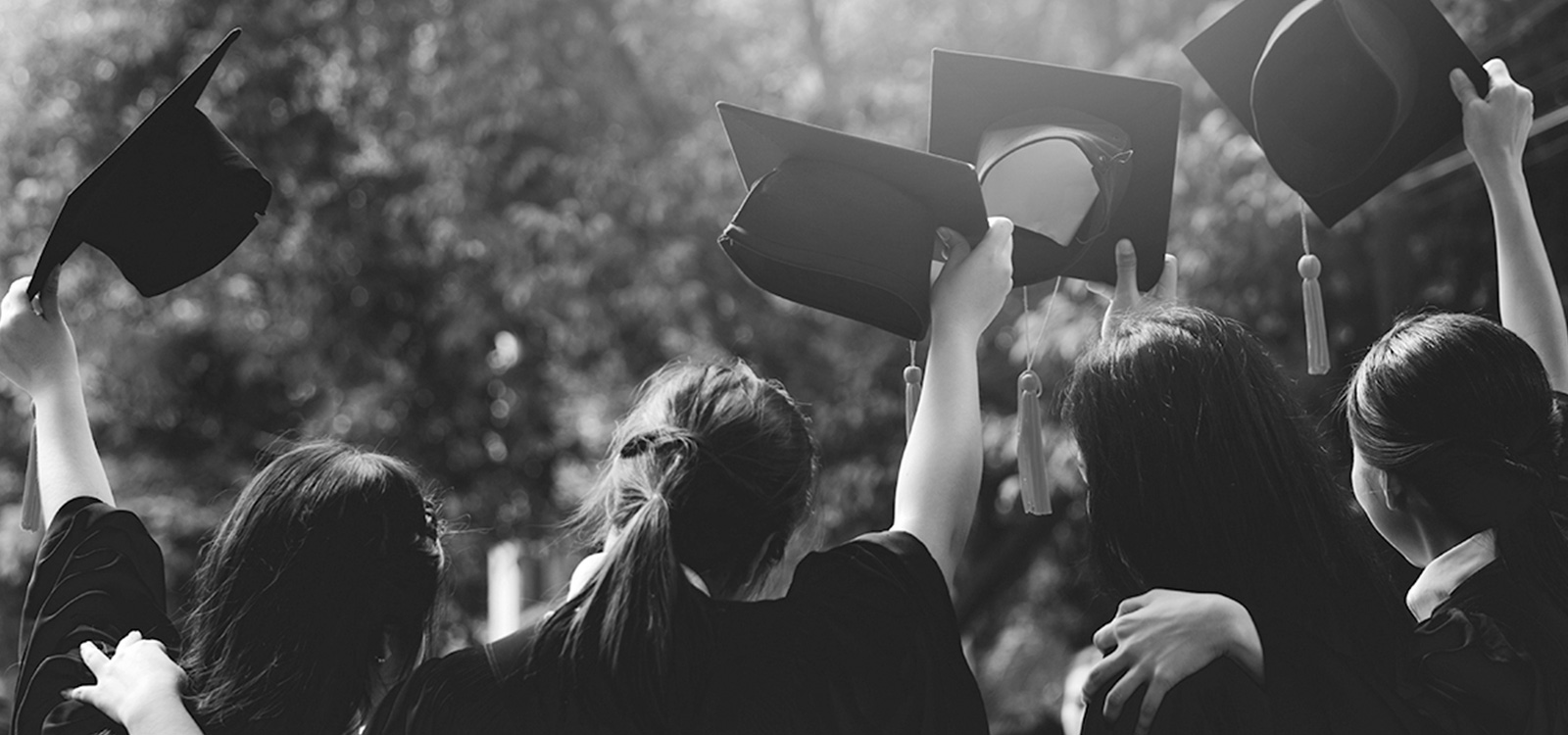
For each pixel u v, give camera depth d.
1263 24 2.44
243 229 2.53
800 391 8.41
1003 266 2.01
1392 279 6.50
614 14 8.73
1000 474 8.02
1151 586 1.83
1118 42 8.31
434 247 8.13
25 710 1.99
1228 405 1.79
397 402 8.38
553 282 7.76
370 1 8.25
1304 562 1.78
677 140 8.53
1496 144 2.26
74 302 8.47
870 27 9.53
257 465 2.29
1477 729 1.72
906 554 1.80
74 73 8.41
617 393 8.69
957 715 1.77
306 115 8.41
